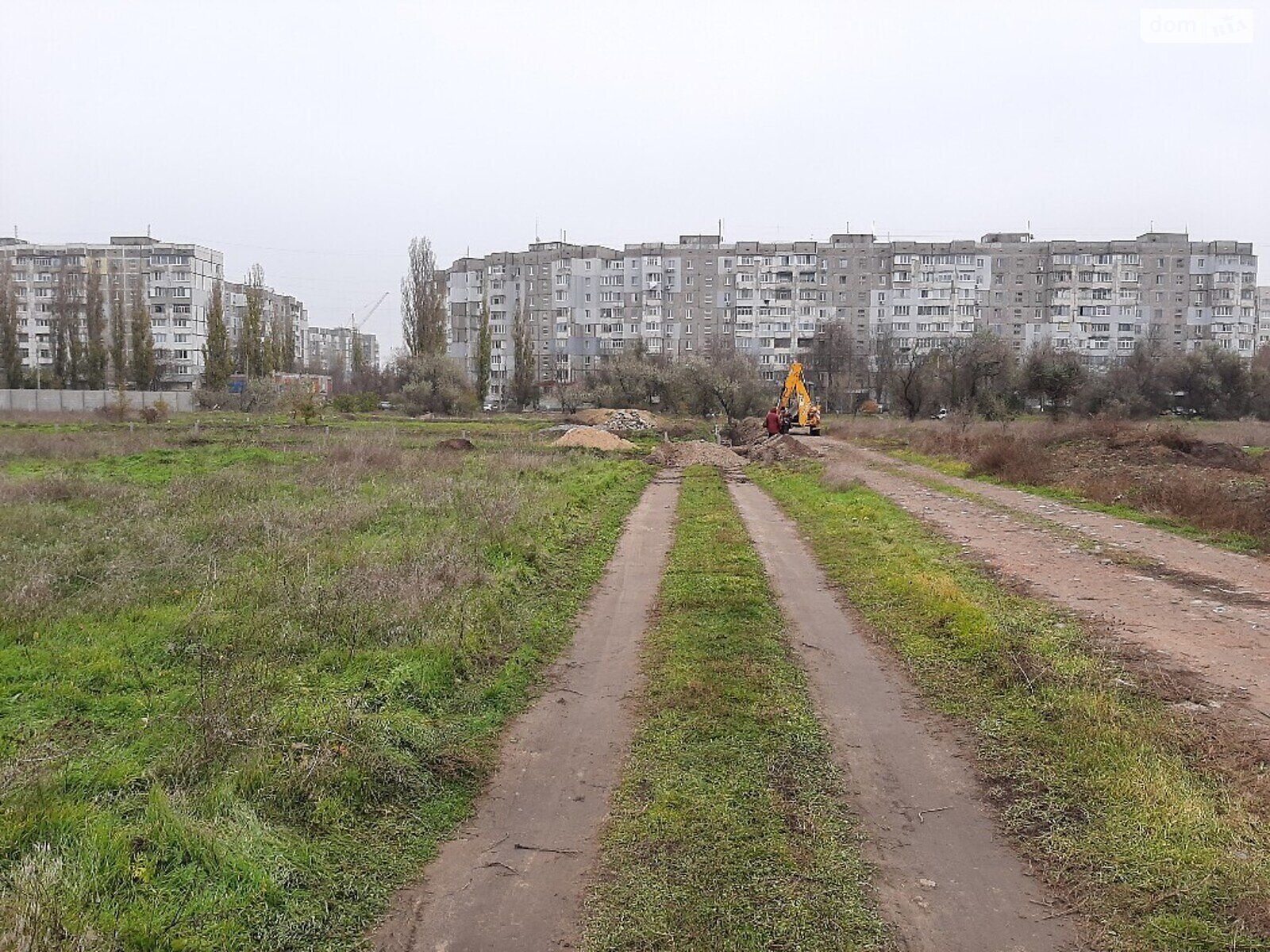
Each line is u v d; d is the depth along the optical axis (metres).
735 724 6.67
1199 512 15.49
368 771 5.55
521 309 95.38
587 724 6.80
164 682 7.18
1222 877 4.47
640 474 26.61
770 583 11.65
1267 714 6.57
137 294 74.88
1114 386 48.03
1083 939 4.10
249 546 12.45
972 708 7.02
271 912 4.23
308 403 47.34
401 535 13.50
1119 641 8.34
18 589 9.34
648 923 4.22
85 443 30.80
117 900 4.18
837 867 4.71
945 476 24.08
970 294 89.19
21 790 5.06
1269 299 116.44
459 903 4.42
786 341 91.38
